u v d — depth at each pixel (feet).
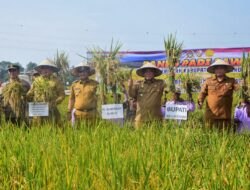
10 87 18.51
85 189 8.38
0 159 10.62
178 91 20.04
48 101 18.54
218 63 18.03
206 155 11.06
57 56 23.57
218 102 18.02
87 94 19.35
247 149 11.55
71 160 9.93
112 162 9.26
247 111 18.49
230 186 8.38
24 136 13.07
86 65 19.45
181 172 9.09
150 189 8.60
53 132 13.41
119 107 18.28
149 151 10.77
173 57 20.08
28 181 8.78
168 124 14.76
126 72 19.85
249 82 18.62
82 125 14.48
